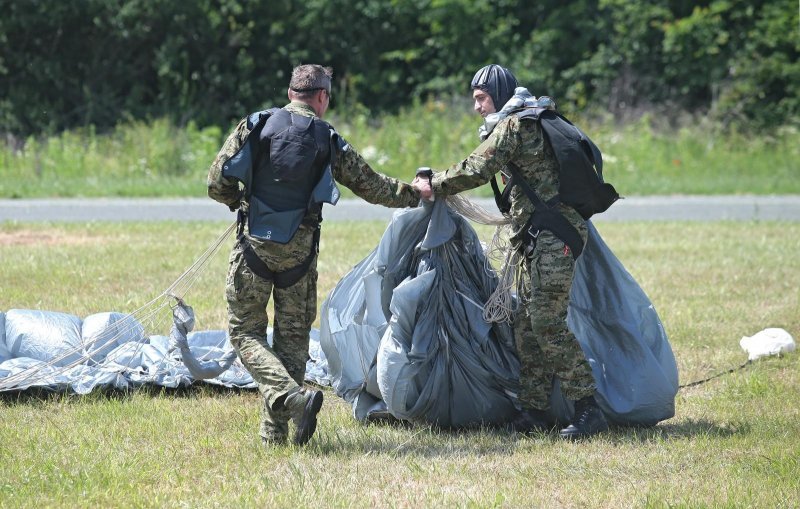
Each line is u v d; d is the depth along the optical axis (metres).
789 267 38.38
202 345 24.38
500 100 19.33
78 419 19.55
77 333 23.05
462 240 19.86
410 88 120.12
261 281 17.52
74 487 15.62
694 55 109.44
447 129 81.50
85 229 48.84
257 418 19.83
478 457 17.61
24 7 107.44
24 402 20.80
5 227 49.22
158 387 22.02
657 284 34.81
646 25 111.31
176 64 110.44
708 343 26.83
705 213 59.41
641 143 83.75
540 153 18.38
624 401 19.25
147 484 15.96
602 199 18.59
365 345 20.12
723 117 100.12
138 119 107.25
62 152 79.62
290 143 17.14
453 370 19.42
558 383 19.52
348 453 17.69
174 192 68.12
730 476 16.45
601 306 19.62
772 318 29.53
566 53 116.31
